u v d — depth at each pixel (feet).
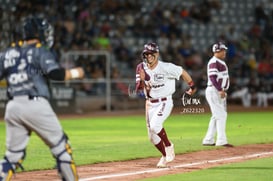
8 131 39.78
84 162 59.06
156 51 55.26
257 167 54.60
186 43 176.45
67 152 39.45
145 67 55.93
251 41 184.85
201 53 180.86
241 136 85.92
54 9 169.99
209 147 71.61
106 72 155.84
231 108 158.20
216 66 72.28
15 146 39.70
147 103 56.80
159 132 55.47
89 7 175.11
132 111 149.59
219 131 72.28
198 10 191.21
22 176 50.57
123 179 48.16
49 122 39.11
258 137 84.17
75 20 170.40
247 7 198.59
